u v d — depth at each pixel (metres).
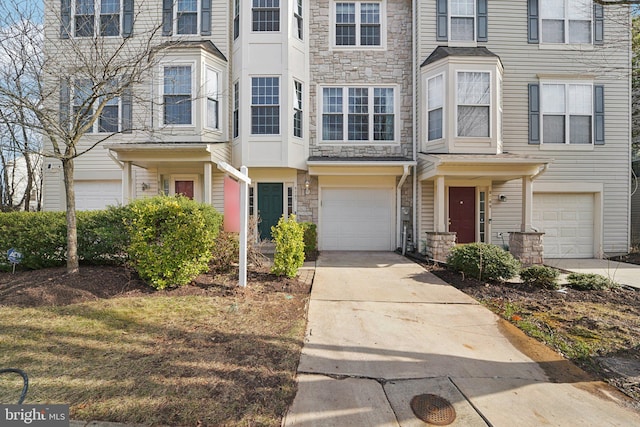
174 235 5.00
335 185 10.02
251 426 2.16
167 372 2.72
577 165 9.76
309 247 8.50
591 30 9.79
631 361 3.15
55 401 2.33
